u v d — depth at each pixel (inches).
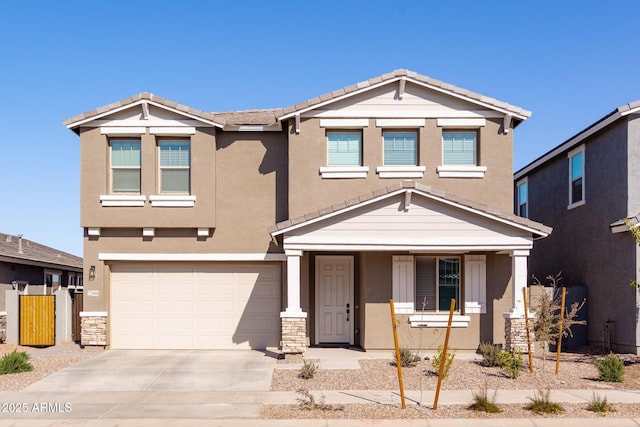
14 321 663.8
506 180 587.8
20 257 798.5
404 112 591.8
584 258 669.3
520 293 531.5
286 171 610.2
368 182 586.2
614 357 463.8
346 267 615.5
